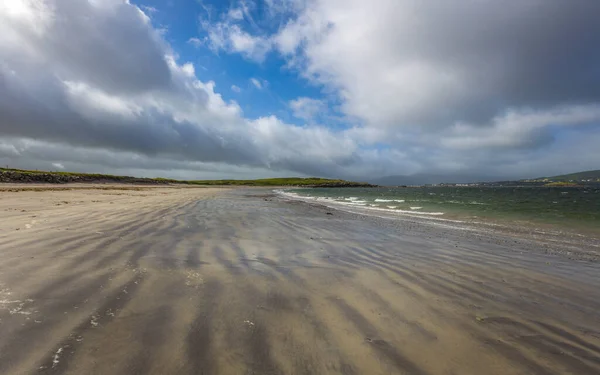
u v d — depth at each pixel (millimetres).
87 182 50312
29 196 16688
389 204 24219
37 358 2100
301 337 2676
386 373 2229
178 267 4516
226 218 10938
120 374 1999
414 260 5840
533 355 2578
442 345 2674
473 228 10805
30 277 3684
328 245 6957
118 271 4125
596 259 6340
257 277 4297
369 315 3236
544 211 17594
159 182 72125
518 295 4078
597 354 2625
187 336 2557
